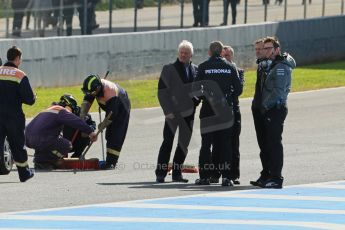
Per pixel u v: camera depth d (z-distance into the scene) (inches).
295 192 1715.1
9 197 1670.8
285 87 1743.4
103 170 2046.0
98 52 3531.0
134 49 3654.0
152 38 3713.1
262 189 1753.2
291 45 4190.5
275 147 1753.2
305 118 2864.2
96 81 2042.3
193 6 3946.9
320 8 4439.0
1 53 3184.1
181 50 1838.1
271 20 4237.2
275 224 1429.6
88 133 2048.5
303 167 2034.9
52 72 3373.5
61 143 2049.7
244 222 1445.6
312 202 1611.7
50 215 1496.1
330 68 4131.4
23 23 3363.7
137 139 2508.6
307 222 1445.6
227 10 4057.6
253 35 4037.9
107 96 2042.3
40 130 2036.2
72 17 3543.3
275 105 1744.6
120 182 1859.0
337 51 4443.9
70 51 3432.6
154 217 1483.8
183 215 1499.8
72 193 1715.1
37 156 2058.3
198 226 1416.1
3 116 1841.8
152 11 3811.5
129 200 1641.2
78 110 2114.9
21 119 1846.7
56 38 3380.9
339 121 2810.0
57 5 3484.3
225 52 1861.5
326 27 4370.1
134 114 2940.5
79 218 1473.9
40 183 1845.5
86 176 1946.4
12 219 1462.8
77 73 3467.0
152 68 3725.4
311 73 3941.9
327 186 1779.0
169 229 1395.2
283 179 1798.7
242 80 1856.5
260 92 1770.4
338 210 1540.4
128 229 1395.2
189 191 1738.4
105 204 1594.5
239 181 1844.2
